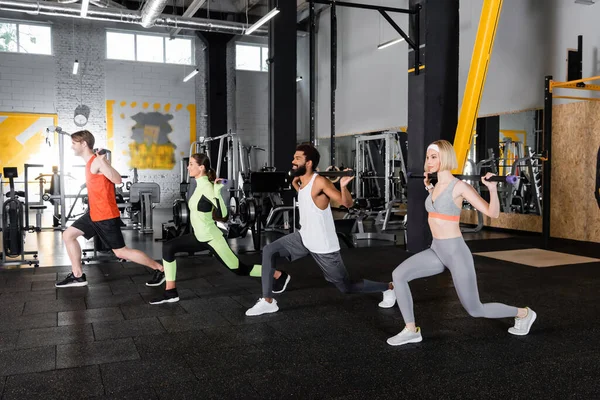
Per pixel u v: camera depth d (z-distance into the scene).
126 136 13.80
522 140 8.19
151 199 8.26
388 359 2.67
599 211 7.02
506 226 8.58
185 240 3.78
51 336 3.05
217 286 4.38
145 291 4.21
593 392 2.27
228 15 13.48
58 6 9.27
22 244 5.28
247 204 6.28
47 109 13.02
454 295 4.03
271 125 9.30
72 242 4.29
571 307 3.71
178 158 14.30
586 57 7.16
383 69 11.38
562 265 5.33
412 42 5.94
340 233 6.32
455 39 5.91
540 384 2.35
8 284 4.45
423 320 3.37
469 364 2.60
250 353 2.76
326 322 3.34
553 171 7.72
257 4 13.22
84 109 13.38
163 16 10.35
